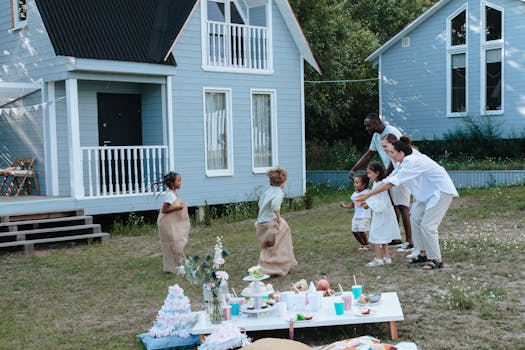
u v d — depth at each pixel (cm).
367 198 892
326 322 585
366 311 596
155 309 747
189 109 1648
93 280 929
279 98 1848
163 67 1561
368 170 966
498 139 2217
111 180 1468
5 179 1602
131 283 900
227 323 591
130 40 1530
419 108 2495
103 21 1520
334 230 1285
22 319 731
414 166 839
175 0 1648
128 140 1653
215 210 1683
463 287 746
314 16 2936
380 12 3700
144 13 1616
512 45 2212
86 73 1455
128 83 1641
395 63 2559
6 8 1627
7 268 1058
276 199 873
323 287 691
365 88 3161
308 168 2528
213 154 1712
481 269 850
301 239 1194
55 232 1356
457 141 2292
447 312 662
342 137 3148
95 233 1335
